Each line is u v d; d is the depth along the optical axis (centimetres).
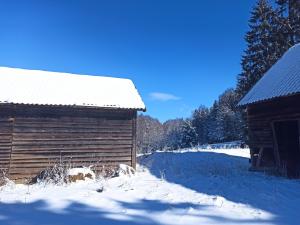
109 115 2034
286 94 1859
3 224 901
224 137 8944
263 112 2144
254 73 3981
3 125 1820
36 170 1848
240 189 1423
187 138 8712
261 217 998
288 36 3938
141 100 2136
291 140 2173
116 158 2016
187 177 1800
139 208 1095
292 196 1300
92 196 1251
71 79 2277
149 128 12988
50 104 1861
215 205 1145
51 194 1287
